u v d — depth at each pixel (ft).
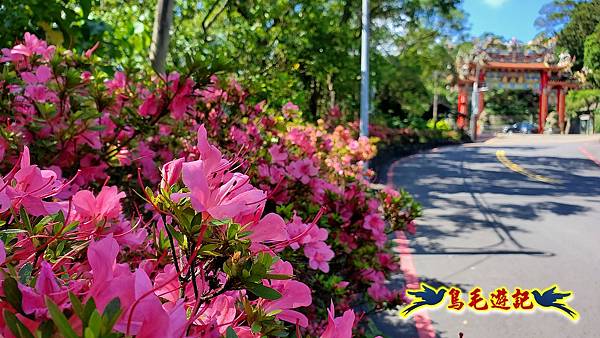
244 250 2.62
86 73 8.45
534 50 161.79
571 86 164.76
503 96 208.23
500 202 39.17
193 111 10.52
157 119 7.74
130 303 1.81
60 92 7.19
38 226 3.16
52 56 8.14
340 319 2.50
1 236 3.02
